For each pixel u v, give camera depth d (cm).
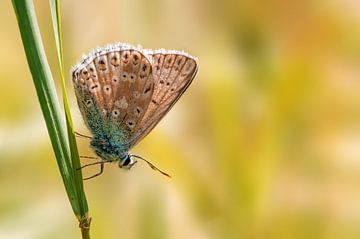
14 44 34
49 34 34
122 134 32
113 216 33
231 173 34
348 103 34
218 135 34
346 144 34
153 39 34
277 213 34
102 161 32
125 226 33
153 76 32
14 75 34
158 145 34
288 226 34
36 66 29
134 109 32
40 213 33
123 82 32
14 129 34
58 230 33
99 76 32
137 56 32
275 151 34
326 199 34
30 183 34
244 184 34
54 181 34
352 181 34
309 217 34
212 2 34
